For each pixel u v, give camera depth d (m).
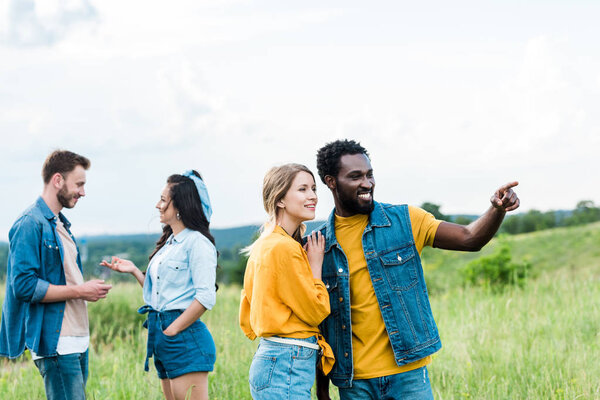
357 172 3.55
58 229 4.34
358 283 3.61
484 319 7.96
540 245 31.34
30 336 4.15
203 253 4.36
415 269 3.61
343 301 3.58
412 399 3.53
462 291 11.16
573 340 6.78
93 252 40.91
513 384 5.50
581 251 27.34
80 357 4.41
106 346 8.59
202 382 4.39
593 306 8.19
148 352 4.42
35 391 5.91
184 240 4.42
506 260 13.02
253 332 3.95
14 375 6.78
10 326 4.23
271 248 3.51
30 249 4.13
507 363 5.96
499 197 3.27
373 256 3.57
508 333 7.37
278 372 3.47
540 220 45.84
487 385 5.39
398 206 3.71
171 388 4.42
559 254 27.88
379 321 3.56
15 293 4.09
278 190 3.64
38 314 4.16
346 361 3.57
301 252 3.55
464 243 3.47
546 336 7.11
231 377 6.00
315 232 3.72
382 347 3.54
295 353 3.48
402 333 3.50
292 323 3.51
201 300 4.27
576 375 5.57
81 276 4.49
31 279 4.09
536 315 8.22
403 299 3.54
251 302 3.62
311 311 3.47
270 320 3.48
